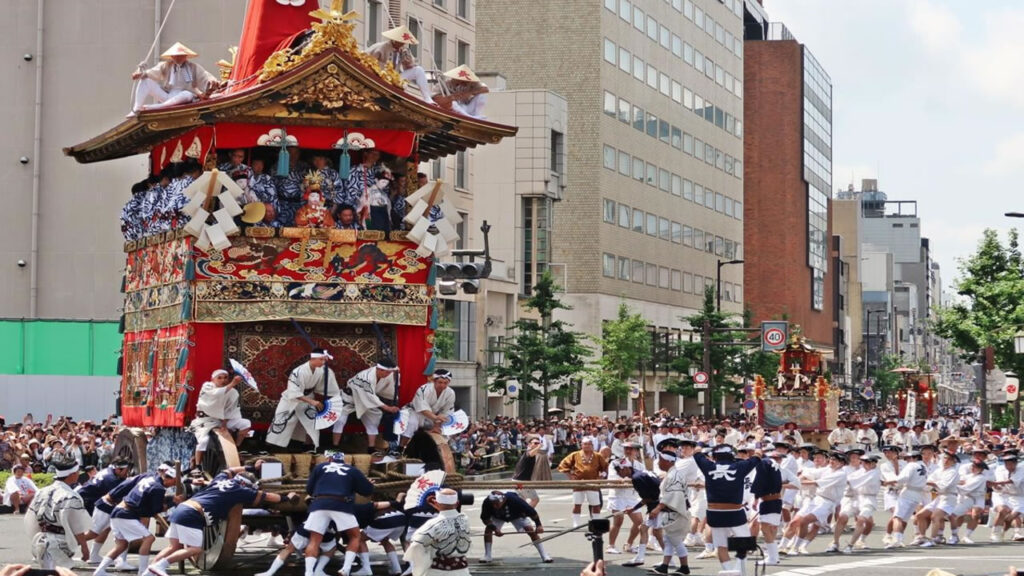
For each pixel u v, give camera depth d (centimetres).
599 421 6272
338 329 2347
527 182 8238
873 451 7650
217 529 2173
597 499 2802
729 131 12800
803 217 15600
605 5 9688
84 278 6500
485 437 5431
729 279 12756
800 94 15225
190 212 2217
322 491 2055
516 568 2469
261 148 2380
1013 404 7131
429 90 2517
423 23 7044
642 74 10469
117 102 6475
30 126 6519
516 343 7456
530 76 9619
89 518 2242
